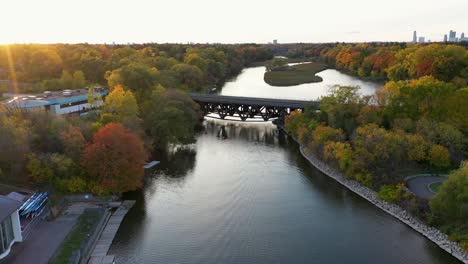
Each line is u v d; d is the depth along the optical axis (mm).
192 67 171500
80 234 57656
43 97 113875
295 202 73250
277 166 92875
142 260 54969
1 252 49562
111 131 73688
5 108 78938
